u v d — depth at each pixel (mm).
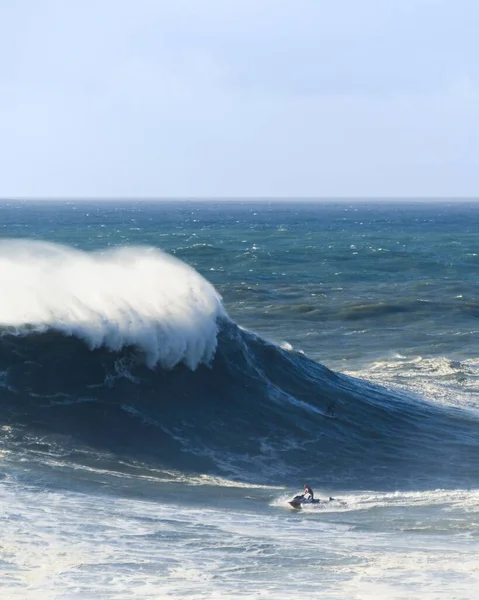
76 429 74438
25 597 40969
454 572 45812
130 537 51094
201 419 79750
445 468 76188
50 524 52312
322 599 41562
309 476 72250
